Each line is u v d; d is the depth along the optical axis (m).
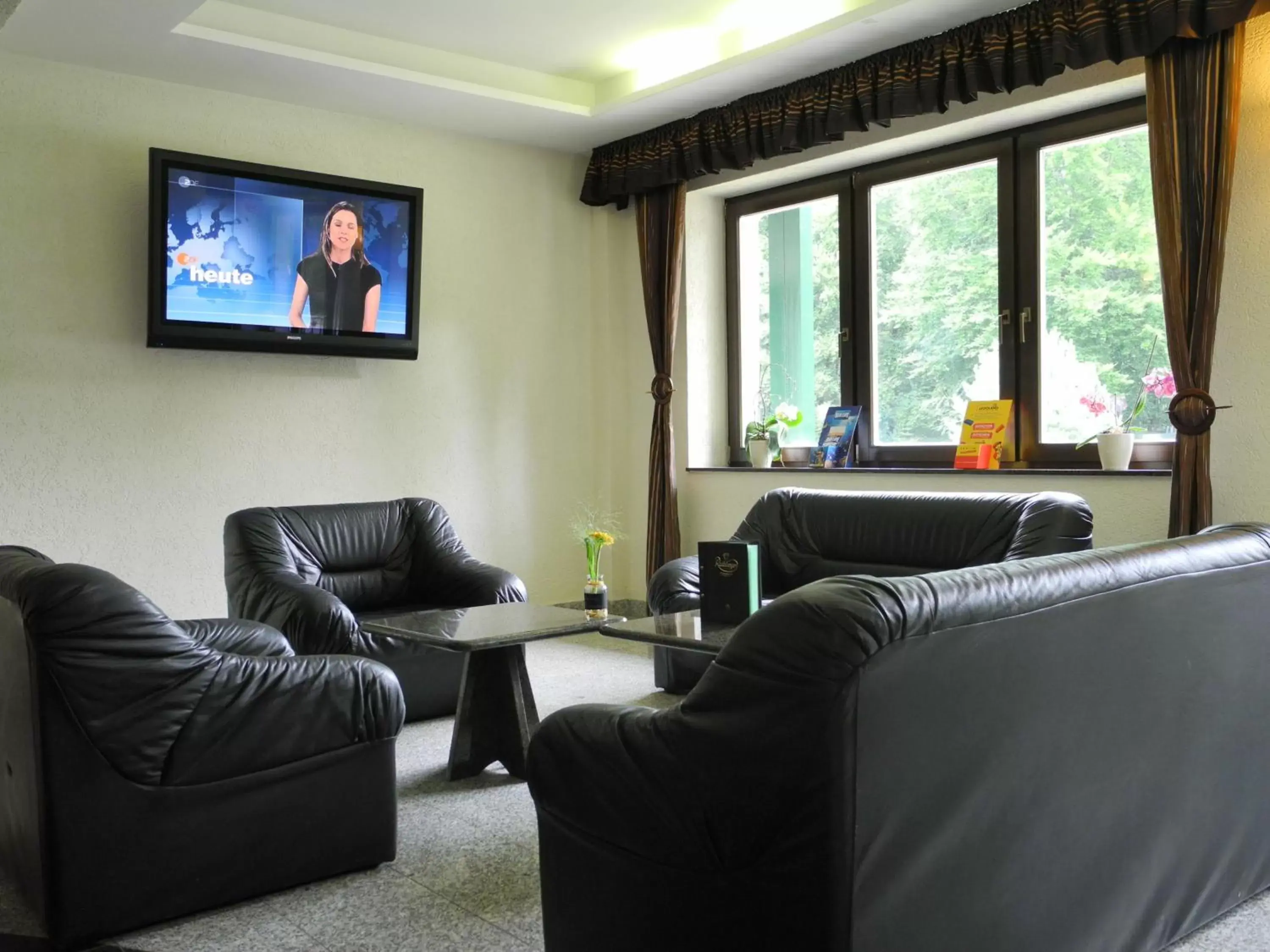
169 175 4.69
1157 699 2.12
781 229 5.97
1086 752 1.95
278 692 2.58
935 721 1.64
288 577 4.16
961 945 1.72
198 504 5.05
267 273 4.98
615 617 3.62
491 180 5.97
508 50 5.21
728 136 5.38
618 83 5.62
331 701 2.66
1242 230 3.89
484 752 3.57
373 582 4.64
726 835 1.68
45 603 2.28
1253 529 2.49
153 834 2.41
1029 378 4.87
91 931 2.34
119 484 4.83
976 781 1.72
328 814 2.68
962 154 5.09
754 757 1.62
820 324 5.79
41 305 4.64
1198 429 3.88
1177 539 2.31
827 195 5.69
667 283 5.91
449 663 4.29
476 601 4.48
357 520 4.68
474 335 5.92
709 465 6.19
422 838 3.02
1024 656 1.79
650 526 6.02
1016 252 4.92
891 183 5.41
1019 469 4.71
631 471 6.43
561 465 6.29
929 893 1.66
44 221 4.64
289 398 5.31
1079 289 4.72
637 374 6.38
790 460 5.87
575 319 6.34
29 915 2.52
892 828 1.59
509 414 6.06
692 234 6.09
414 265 5.41
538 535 6.19
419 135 5.70
